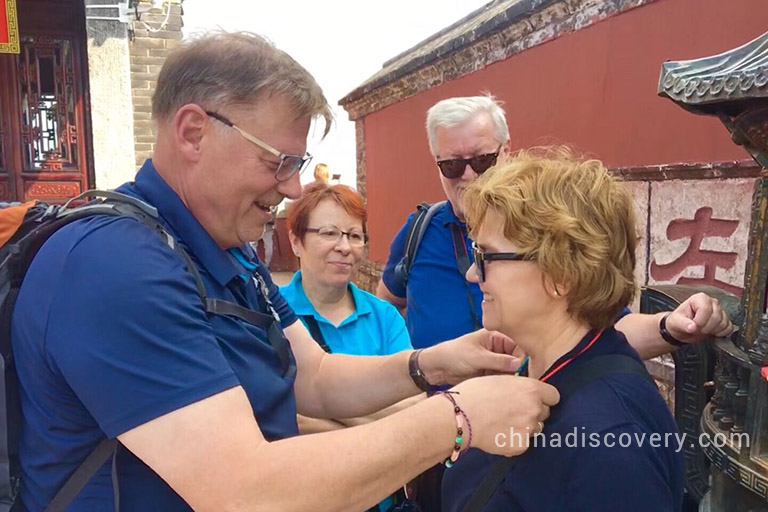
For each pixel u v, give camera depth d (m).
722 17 2.23
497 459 1.09
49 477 1.00
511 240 1.03
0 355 0.98
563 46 3.16
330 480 0.95
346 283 2.06
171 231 1.13
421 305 2.24
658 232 2.56
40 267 0.97
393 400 1.54
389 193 6.08
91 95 4.99
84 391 0.91
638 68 2.65
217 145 1.09
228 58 1.08
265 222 1.22
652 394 1.00
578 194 1.01
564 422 0.97
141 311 0.92
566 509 0.94
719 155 2.25
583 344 1.05
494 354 1.38
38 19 4.90
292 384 1.29
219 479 0.91
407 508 1.79
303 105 1.11
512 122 3.71
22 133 4.96
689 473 1.47
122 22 4.97
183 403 0.92
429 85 4.91
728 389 1.15
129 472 1.00
